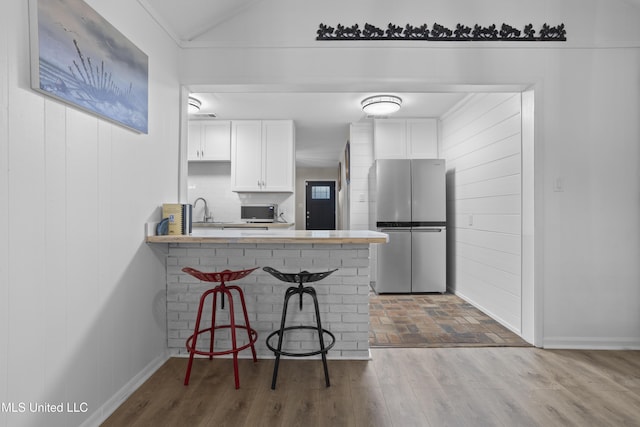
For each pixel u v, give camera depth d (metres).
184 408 1.77
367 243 2.21
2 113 1.16
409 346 2.58
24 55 1.23
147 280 2.14
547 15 2.57
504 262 3.06
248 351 2.44
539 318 2.55
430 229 4.25
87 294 1.58
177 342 2.42
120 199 1.84
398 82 2.57
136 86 1.91
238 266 2.42
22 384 1.24
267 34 2.58
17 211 1.22
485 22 2.58
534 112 2.56
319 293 2.41
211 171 4.96
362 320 2.40
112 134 1.76
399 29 2.58
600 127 2.54
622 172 2.54
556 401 1.83
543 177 2.54
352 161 4.76
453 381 2.05
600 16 2.56
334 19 2.59
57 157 1.40
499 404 1.81
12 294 1.20
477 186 3.61
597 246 2.54
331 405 1.79
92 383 1.62
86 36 1.50
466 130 3.87
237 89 2.67
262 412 1.73
